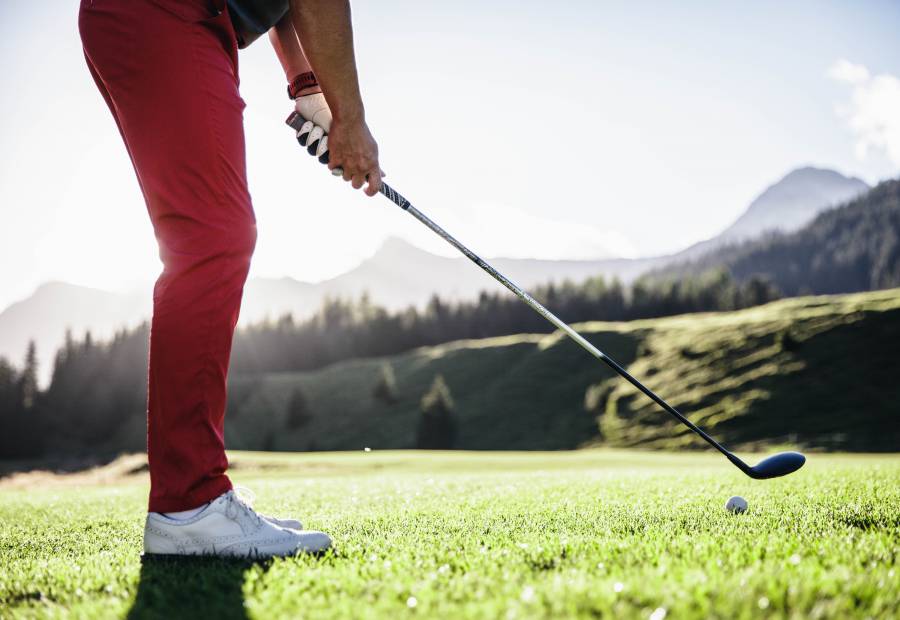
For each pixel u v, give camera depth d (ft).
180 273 6.47
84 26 6.96
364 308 465.47
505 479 21.08
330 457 71.97
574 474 24.32
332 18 7.19
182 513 6.43
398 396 291.99
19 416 305.94
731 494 11.89
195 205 6.63
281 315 422.00
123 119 6.86
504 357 300.20
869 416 182.09
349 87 7.58
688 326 279.69
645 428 207.62
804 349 220.02
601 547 6.10
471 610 4.33
